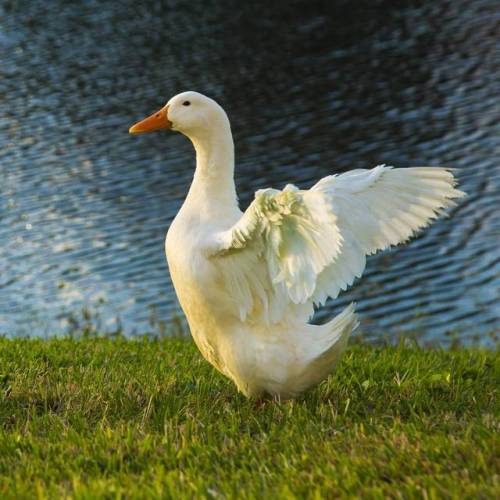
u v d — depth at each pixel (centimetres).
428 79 3080
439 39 3475
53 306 1764
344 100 2967
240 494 557
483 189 2219
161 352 984
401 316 1658
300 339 713
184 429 684
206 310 721
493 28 3528
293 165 2473
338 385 802
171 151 2627
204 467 612
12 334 1580
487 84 2980
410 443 623
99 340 1086
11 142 2722
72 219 2205
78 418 718
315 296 690
